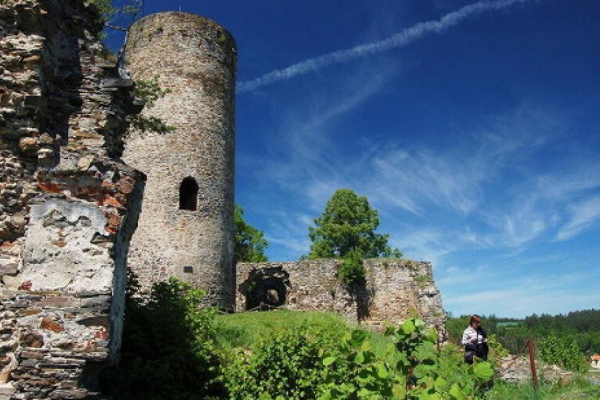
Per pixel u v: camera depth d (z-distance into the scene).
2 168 4.89
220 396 6.41
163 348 6.69
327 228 30.39
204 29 18.84
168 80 17.86
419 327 3.18
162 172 17.09
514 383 7.58
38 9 5.12
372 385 3.07
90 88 5.48
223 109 18.67
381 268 22.33
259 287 23.73
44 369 4.25
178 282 8.38
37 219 4.62
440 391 3.35
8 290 4.46
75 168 4.79
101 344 4.40
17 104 4.96
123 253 5.16
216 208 17.59
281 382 6.18
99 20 6.02
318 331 6.83
